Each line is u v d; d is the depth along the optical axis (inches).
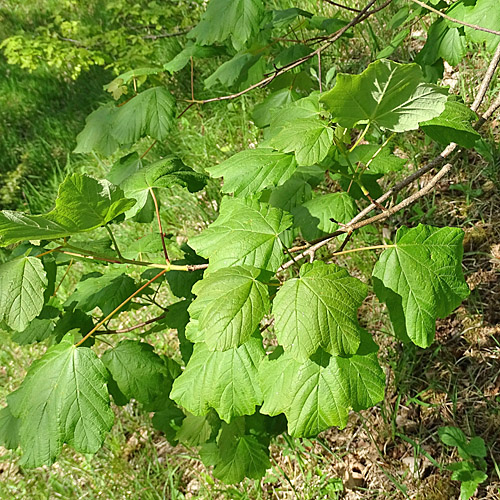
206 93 60.7
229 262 20.7
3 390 45.2
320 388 19.6
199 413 21.1
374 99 19.5
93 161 61.9
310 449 34.0
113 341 44.1
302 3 60.2
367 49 54.1
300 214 25.9
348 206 25.4
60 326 25.2
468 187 39.2
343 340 18.4
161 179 25.0
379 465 32.5
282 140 21.1
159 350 42.5
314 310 18.4
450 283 20.6
